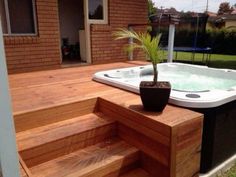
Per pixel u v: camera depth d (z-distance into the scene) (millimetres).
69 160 2047
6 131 1045
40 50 4656
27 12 4449
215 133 2264
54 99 2602
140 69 4148
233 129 2533
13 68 4383
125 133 2342
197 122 1996
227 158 2535
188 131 1929
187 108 2205
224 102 2258
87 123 2391
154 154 2018
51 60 4852
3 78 992
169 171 1899
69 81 3529
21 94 2830
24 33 4484
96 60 5496
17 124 2191
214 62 8359
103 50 5559
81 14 7156
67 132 2191
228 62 8398
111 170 2004
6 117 1033
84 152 2176
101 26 5355
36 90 3018
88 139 2275
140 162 2201
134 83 3049
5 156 1065
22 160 1733
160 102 2055
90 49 5375
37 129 2273
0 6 4133
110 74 3717
